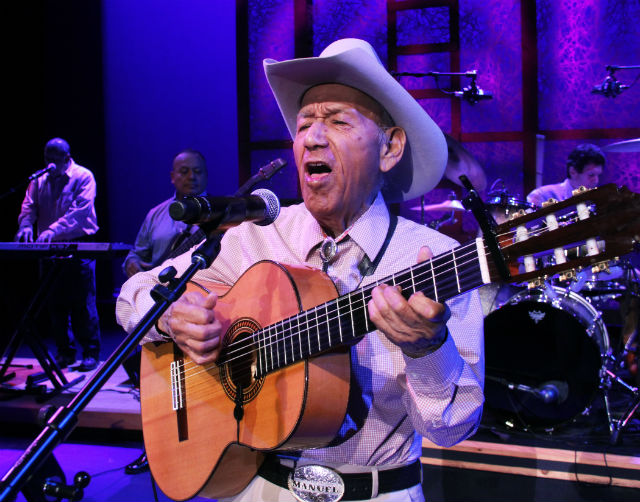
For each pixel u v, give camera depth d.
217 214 1.24
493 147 6.20
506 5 6.14
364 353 1.36
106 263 7.34
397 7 6.32
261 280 1.47
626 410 3.38
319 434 1.30
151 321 1.19
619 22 5.92
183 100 7.39
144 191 7.52
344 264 1.47
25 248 3.98
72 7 7.30
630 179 5.98
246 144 6.67
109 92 7.54
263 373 1.38
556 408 3.15
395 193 1.70
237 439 1.40
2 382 4.39
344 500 1.37
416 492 1.43
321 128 1.42
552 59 6.12
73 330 5.04
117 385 4.43
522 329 3.23
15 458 3.62
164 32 7.40
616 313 4.62
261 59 6.62
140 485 3.26
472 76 5.43
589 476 2.75
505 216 4.07
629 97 5.93
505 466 2.85
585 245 1.01
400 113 1.45
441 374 1.18
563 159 6.15
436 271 1.12
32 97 7.29
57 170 5.40
